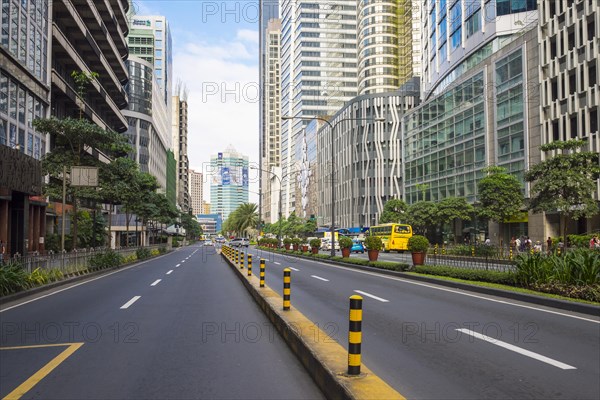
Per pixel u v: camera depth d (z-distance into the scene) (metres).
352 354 5.11
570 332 8.52
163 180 116.44
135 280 20.06
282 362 6.62
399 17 106.88
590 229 35.91
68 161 27.28
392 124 85.06
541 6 39.25
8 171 24.59
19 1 31.14
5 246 27.72
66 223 44.31
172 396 5.23
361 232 80.00
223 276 21.61
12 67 30.20
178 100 174.38
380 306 11.66
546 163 29.48
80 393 5.33
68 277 20.31
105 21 54.78
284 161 154.25
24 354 7.09
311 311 10.89
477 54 49.53
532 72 40.31
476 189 48.47
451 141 54.00
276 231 112.38
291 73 144.88
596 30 33.16
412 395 5.21
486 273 15.93
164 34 138.38
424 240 21.11
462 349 7.25
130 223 73.62
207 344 7.68
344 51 135.62
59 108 43.19
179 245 92.69
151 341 7.90
